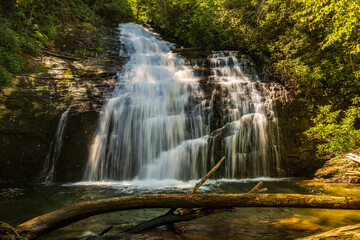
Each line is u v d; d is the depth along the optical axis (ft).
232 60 43.27
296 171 30.27
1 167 25.58
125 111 30.66
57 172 27.27
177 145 30.12
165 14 59.11
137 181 27.73
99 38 48.26
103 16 61.93
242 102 32.58
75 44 43.47
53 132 27.68
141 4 69.72
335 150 28.78
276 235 11.84
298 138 30.78
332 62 34.86
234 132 30.30
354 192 21.59
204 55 45.83
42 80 31.24
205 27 48.06
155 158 29.89
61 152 27.63
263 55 42.78
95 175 28.09
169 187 24.40
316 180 27.40
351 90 32.55
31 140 26.96
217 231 12.41
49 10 46.01
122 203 10.83
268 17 40.16
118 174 28.81
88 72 35.04
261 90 34.24
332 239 8.93
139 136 30.32
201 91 34.22
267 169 30.19
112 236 11.59
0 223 8.51
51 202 19.26
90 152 28.22
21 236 8.80
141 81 36.99
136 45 51.16
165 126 30.35
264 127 30.81
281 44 38.63
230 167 29.45
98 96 31.48
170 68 42.27
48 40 40.34
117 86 33.68
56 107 28.66
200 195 11.58
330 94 33.17
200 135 31.09
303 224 13.52
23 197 20.66
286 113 31.45
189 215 11.96
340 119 31.91
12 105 27.04
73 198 20.36
